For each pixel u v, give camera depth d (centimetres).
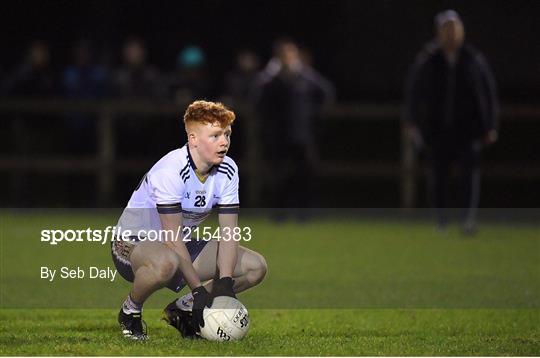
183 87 6481
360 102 7731
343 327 2903
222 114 2453
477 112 5038
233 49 8225
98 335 2711
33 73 6694
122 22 8350
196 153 2473
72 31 8369
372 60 7712
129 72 6644
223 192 2528
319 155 7694
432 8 7588
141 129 6575
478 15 7469
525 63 7406
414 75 5094
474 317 3083
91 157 6606
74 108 6488
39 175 7406
